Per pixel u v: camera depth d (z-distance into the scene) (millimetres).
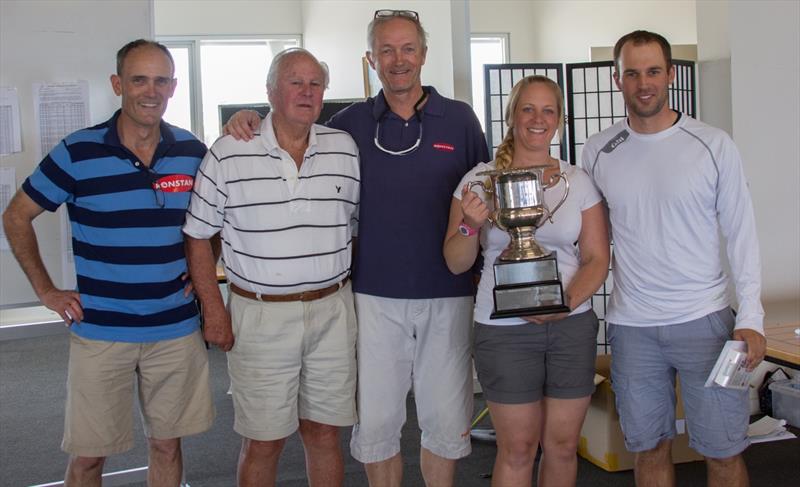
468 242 2291
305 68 2320
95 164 2336
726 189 2279
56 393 5223
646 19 5328
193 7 7637
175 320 2455
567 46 5801
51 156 2361
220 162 2385
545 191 2338
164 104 2359
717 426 2334
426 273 2490
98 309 2381
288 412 2480
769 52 3705
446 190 2506
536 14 6125
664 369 2396
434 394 2566
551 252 2242
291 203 2385
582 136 4465
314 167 2412
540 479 2430
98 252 2361
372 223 2502
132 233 2355
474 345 2418
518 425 2328
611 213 2408
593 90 4465
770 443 3641
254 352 2439
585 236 2385
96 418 2402
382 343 2525
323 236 2422
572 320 2326
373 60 2486
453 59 4230
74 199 2389
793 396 3824
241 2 7770
